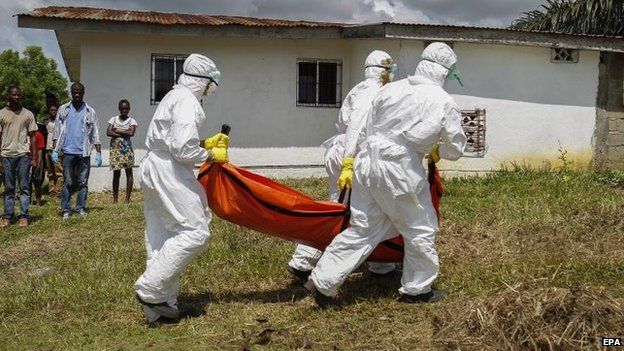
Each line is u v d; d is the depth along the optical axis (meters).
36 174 12.24
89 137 10.64
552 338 4.56
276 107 14.30
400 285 6.45
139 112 13.72
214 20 14.16
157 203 5.45
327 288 5.65
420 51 12.88
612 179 12.41
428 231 5.67
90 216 10.41
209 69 5.57
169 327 5.52
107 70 13.54
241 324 5.51
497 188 11.32
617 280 6.10
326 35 13.47
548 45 13.21
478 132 13.41
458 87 13.31
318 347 4.93
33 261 8.09
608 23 15.55
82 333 5.45
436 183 5.97
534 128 13.73
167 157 5.43
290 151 14.44
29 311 6.12
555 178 12.06
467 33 12.80
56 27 12.27
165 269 5.34
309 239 5.93
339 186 5.95
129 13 14.72
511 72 13.53
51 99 13.11
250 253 7.54
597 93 14.01
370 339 5.04
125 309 6.01
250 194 5.75
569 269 6.41
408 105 5.46
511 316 4.78
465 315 5.00
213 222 9.13
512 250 7.29
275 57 14.22
